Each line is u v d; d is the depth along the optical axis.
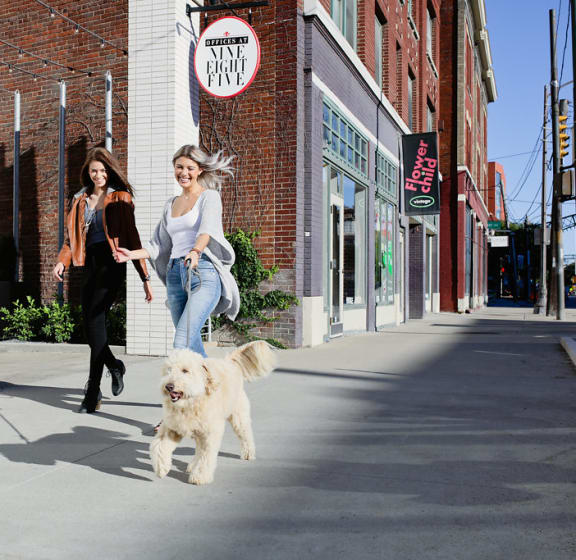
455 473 3.72
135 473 3.70
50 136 11.00
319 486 3.49
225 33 8.77
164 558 2.59
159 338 8.70
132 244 5.18
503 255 67.06
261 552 2.65
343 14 12.27
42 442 4.34
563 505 3.19
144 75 8.80
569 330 14.52
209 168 4.72
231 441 4.47
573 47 13.30
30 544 2.71
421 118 20.20
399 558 2.59
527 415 5.25
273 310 9.89
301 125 9.86
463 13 26.56
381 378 7.10
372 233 14.16
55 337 10.06
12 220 11.52
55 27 10.81
